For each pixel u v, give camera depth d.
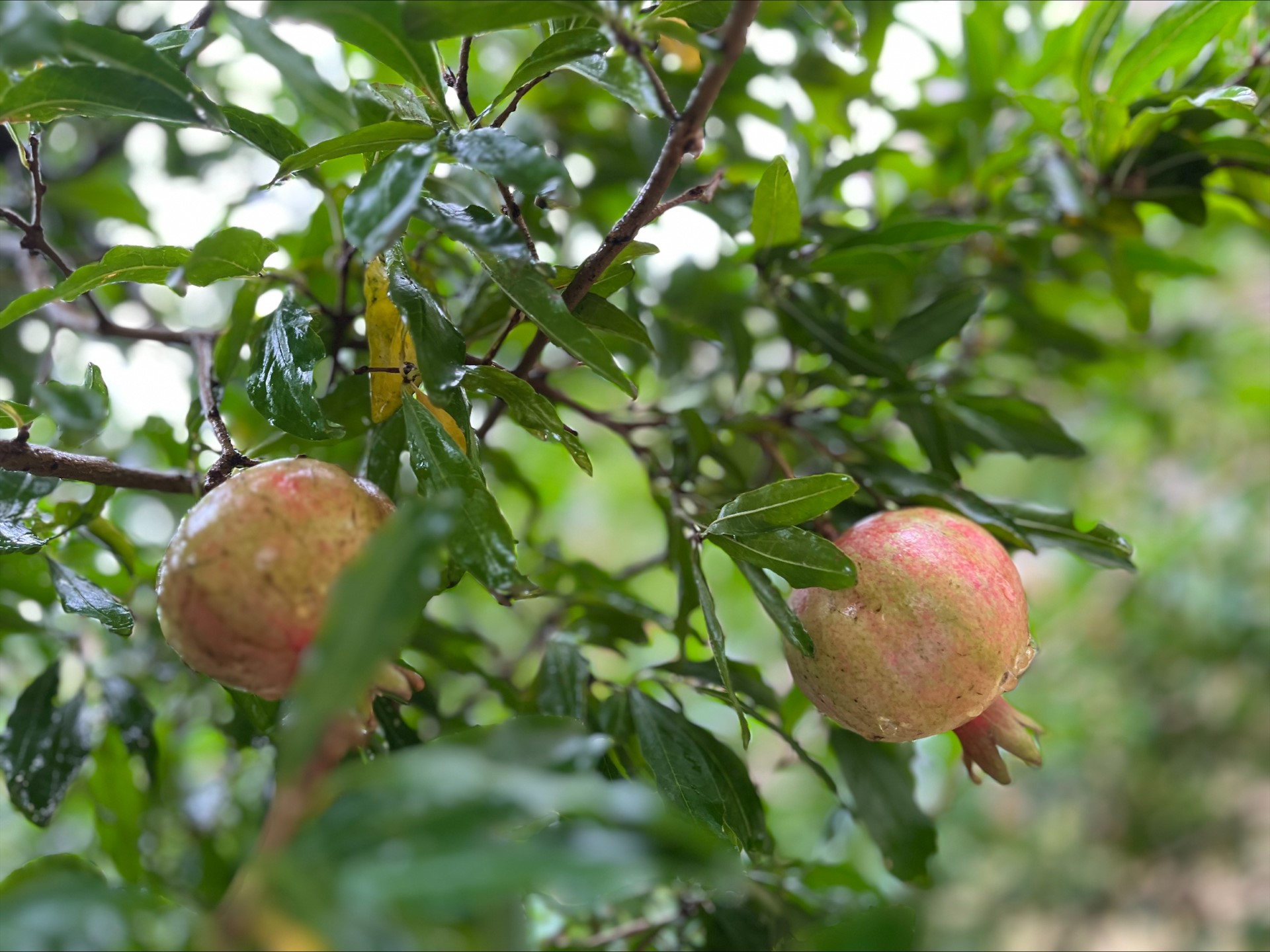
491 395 0.29
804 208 0.46
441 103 0.25
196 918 0.16
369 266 0.27
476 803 0.14
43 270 0.45
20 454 0.27
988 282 0.51
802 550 0.27
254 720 0.30
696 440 0.38
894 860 0.37
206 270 0.26
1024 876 0.86
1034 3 0.55
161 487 0.30
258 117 0.28
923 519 0.30
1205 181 0.44
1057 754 0.85
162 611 0.22
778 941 0.36
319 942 0.14
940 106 0.49
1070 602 0.81
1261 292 0.82
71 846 0.54
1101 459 0.86
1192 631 0.81
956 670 0.27
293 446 0.38
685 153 0.23
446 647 0.41
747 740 0.27
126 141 0.58
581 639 0.41
